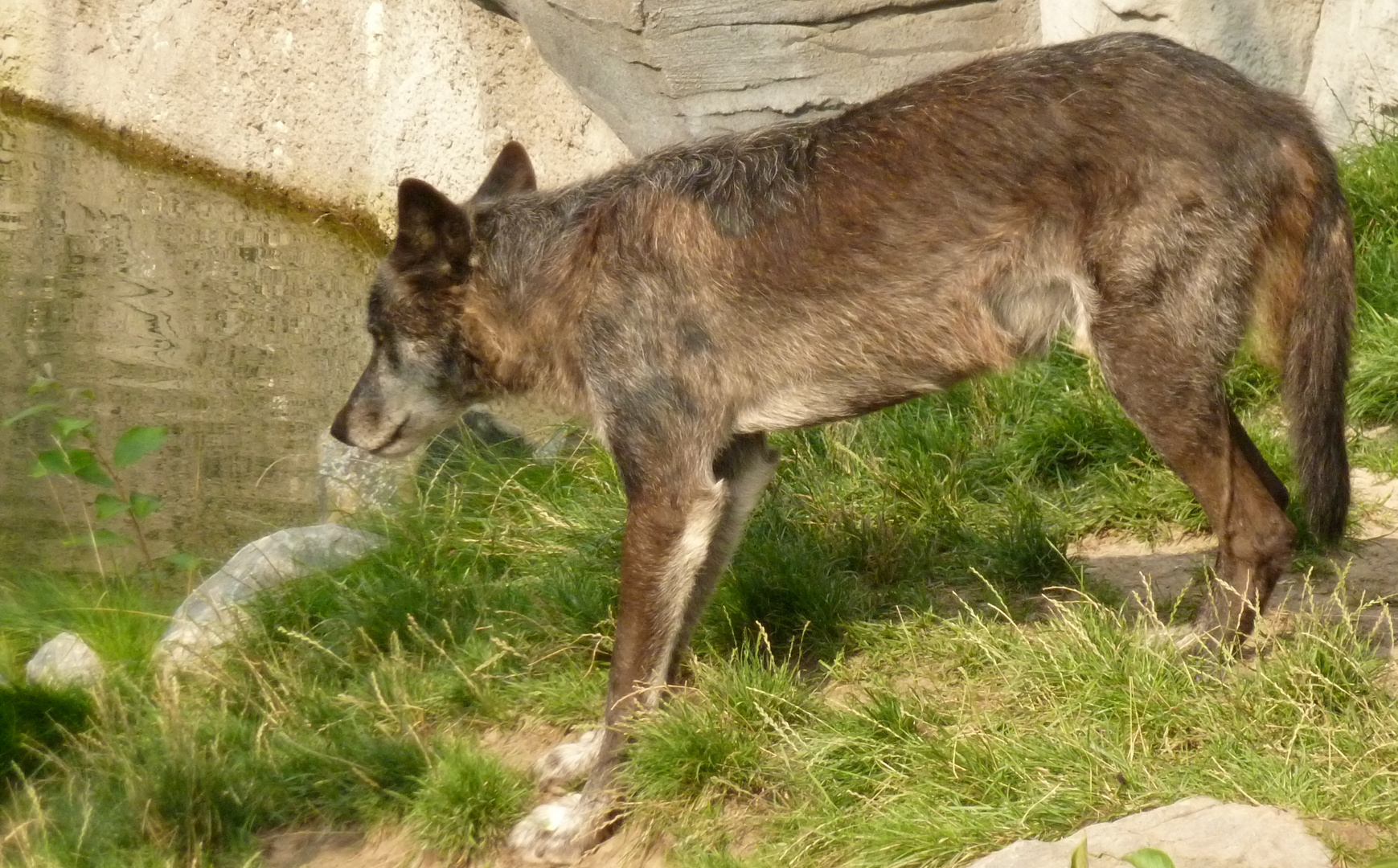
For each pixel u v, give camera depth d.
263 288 20.30
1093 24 16.25
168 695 10.02
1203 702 8.40
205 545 13.66
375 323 10.04
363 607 11.40
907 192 8.76
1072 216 8.54
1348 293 8.78
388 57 23.00
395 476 14.14
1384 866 5.93
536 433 14.82
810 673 10.19
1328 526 8.99
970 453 12.66
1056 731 8.49
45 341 18.12
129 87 27.42
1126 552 11.45
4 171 25.64
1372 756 7.72
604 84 17.92
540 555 12.11
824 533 11.59
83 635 11.51
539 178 21.02
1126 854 6.91
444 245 9.55
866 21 16.92
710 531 8.92
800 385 9.05
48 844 8.78
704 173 9.18
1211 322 8.52
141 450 12.52
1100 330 8.61
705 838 8.53
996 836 7.75
